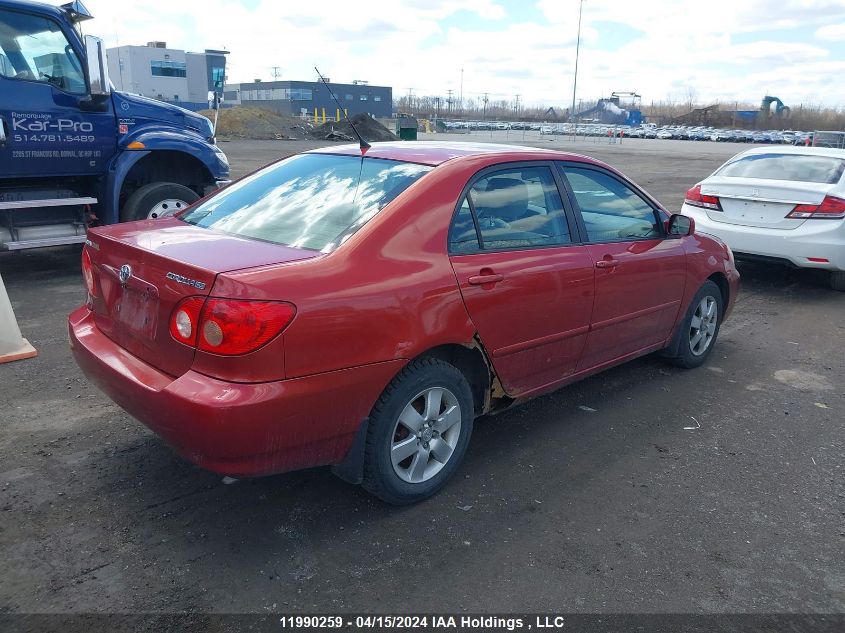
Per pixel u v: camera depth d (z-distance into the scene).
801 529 3.37
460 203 3.52
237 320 2.71
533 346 3.86
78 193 7.80
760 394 5.06
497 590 2.86
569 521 3.37
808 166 8.20
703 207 8.34
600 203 4.40
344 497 3.50
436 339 3.28
